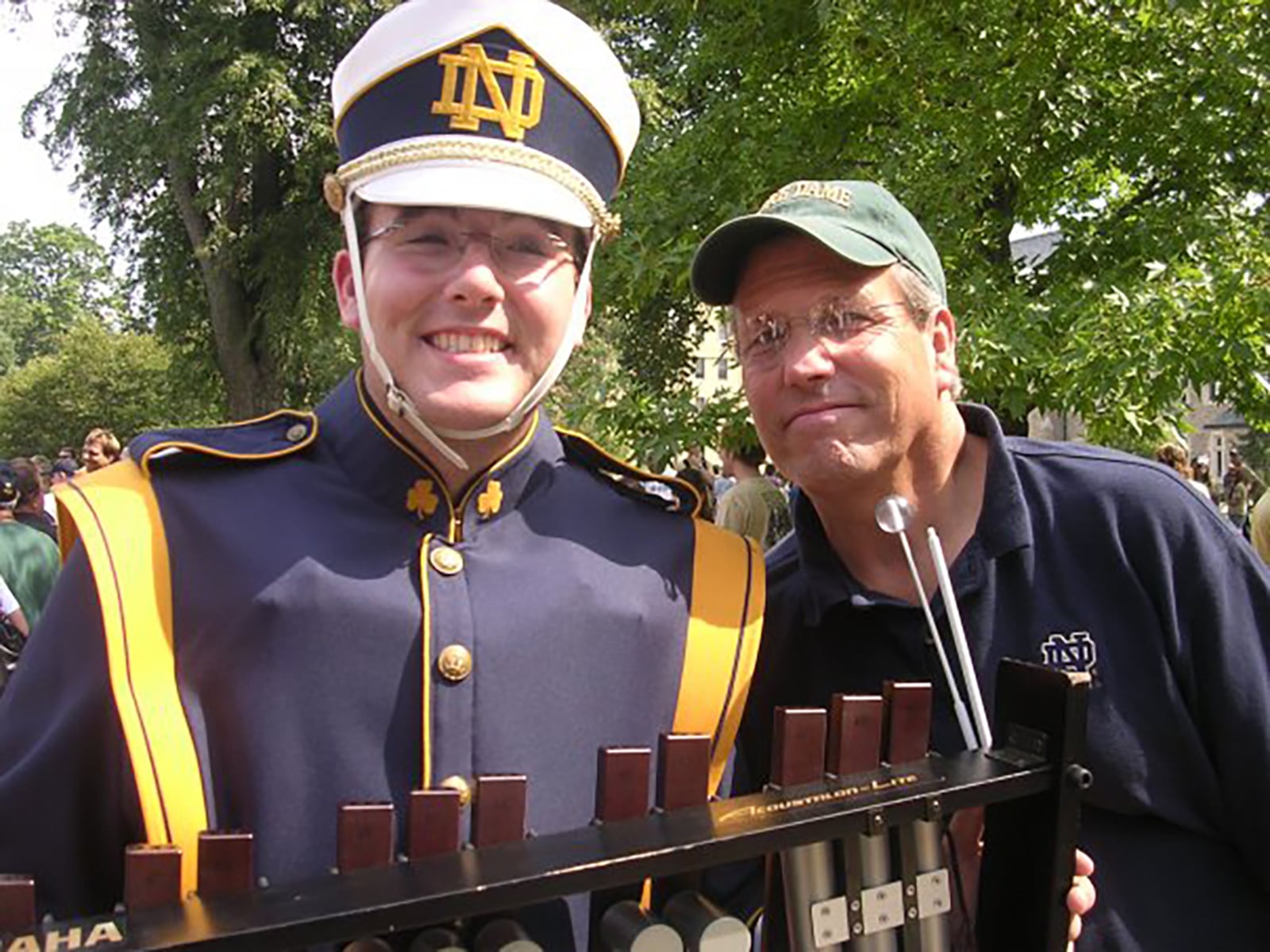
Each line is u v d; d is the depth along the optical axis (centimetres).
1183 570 176
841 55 441
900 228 179
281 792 141
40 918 133
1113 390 361
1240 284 352
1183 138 414
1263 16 390
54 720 142
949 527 187
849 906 130
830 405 174
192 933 103
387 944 118
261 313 1962
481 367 146
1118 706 173
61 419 3375
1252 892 177
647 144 492
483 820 123
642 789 130
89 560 144
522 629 153
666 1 484
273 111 1761
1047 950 137
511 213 147
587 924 140
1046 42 405
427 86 149
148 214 2075
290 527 151
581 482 176
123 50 1894
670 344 1282
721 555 179
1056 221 457
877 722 137
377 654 147
